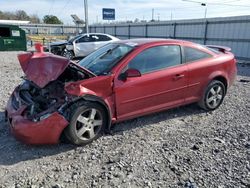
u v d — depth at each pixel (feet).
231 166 10.92
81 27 118.01
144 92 14.11
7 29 68.03
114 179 10.11
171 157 11.68
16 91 14.29
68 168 10.90
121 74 13.42
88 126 12.65
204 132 14.37
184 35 67.46
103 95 12.87
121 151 12.24
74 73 13.25
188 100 16.24
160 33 75.92
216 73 16.98
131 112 14.07
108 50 15.56
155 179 10.09
